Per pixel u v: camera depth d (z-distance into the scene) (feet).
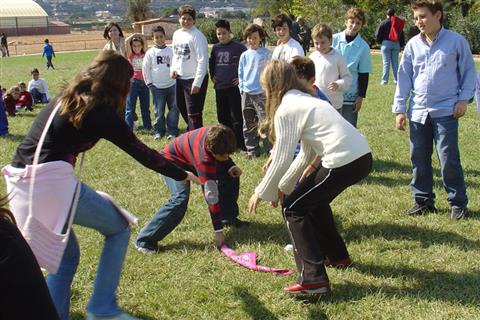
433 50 16.06
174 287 13.33
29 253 5.37
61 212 9.94
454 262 14.16
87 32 304.50
